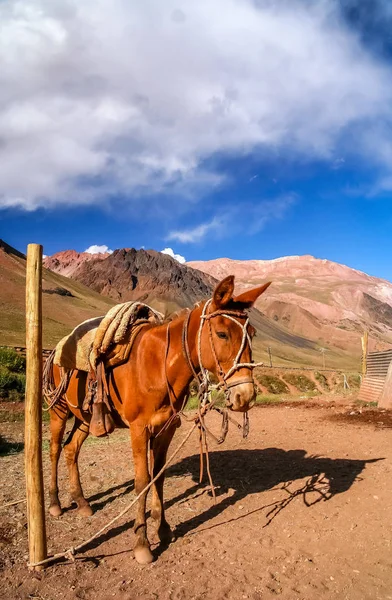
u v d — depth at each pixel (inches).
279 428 408.8
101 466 289.9
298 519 201.8
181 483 253.4
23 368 772.6
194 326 170.9
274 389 1891.0
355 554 170.7
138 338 180.1
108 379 183.0
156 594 148.3
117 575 160.2
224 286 162.7
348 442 339.9
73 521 205.9
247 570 161.3
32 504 163.2
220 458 304.3
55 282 5748.0
